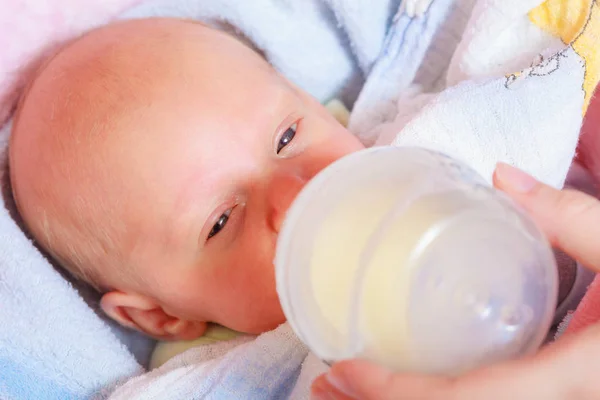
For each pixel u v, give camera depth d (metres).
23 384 0.92
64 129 0.88
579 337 0.45
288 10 1.11
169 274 0.90
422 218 0.47
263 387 0.85
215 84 0.86
